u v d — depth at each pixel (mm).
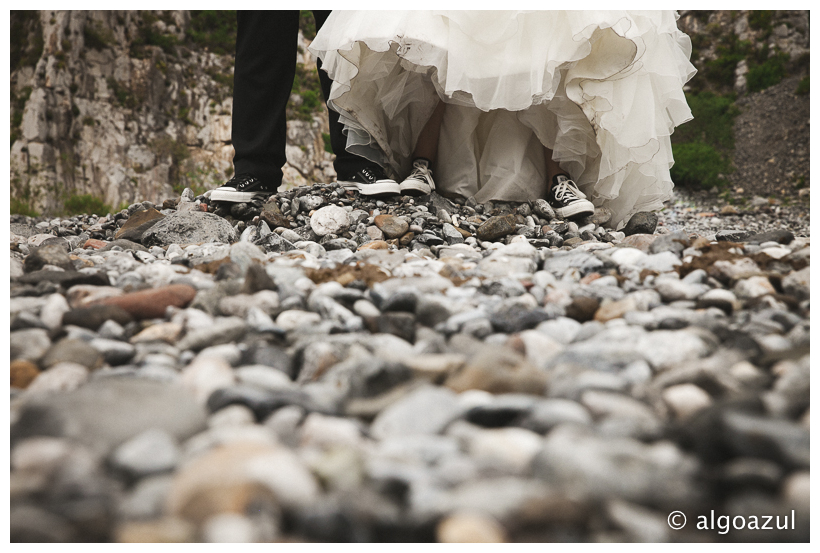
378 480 655
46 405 771
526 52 2842
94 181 11516
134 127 12078
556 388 901
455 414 822
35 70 11672
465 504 603
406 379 978
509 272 1903
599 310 1403
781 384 904
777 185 9766
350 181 3350
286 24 3221
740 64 12938
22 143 11250
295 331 1254
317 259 2266
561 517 594
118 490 656
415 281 1603
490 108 2859
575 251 2049
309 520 579
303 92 12609
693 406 843
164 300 1412
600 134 3156
